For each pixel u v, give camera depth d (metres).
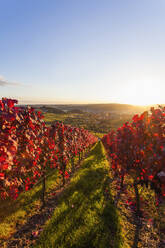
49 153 5.68
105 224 3.62
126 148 5.49
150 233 3.59
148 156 3.39
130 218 4.17
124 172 5.96
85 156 16.08
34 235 3.39
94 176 7.29
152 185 3.52
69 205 4.51
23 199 4.99
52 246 2.91
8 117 3.22
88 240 3.09
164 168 2.81
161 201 4.62
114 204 4.79
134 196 5.51
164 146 2.96
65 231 3.34
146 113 3.98
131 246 3.13
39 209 4.62
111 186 6.36
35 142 4.38
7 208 4.37
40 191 5.71
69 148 8.95
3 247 3.06
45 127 5.45
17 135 3.71
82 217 3.84
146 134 3.71
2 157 2.86
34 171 4.47
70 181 7.01
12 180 3.50
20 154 3.73
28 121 4.17
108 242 3.07
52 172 8.25
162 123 3.42
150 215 4.32
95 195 5.14
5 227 3.62
